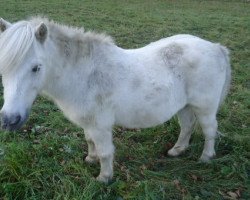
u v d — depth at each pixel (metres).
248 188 3.87
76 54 3.23
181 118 4.31
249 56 8.48
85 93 3.31
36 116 5.03
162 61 3.62
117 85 3.38
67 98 3.34
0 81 6.18
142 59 3.59
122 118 3.57
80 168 3.84
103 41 3.41
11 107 2.71
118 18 12.34
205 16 13.88
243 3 19.05
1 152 3.90
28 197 3.43
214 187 3.87
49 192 3.52
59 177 3.68
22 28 2.69
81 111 3.38
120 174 3.94
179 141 4.45
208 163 4.21
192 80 3.73
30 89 2.82
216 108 4.08
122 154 4.32
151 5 16.52
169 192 3.71
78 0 15.84
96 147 3.63
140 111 3.57
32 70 2.76
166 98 3.61
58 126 4.81
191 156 4.42
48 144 4.26
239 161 4.29
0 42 2.68
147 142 4.64
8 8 12.25
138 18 12.64
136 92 3.46
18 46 2.62
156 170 4.12
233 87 6.55
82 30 3.38
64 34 3.17
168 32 10.55
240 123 5.26
